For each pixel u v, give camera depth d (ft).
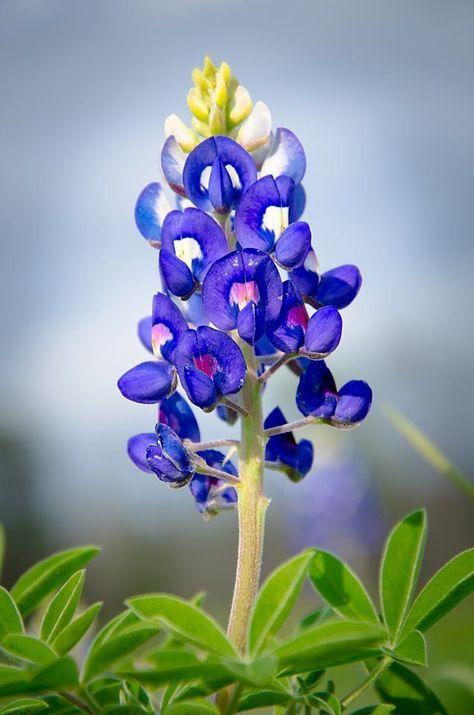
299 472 1.32
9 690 1.11
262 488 1.26
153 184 1.36
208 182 1.31
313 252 1.32
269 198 1.28
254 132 1.33
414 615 1.24
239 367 1.24
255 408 1.26
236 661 1.11
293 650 1.10
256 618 1.14
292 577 1.15
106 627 1.18
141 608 1.13
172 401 1.33
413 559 1.26
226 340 1.24
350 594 1.26
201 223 1.28
